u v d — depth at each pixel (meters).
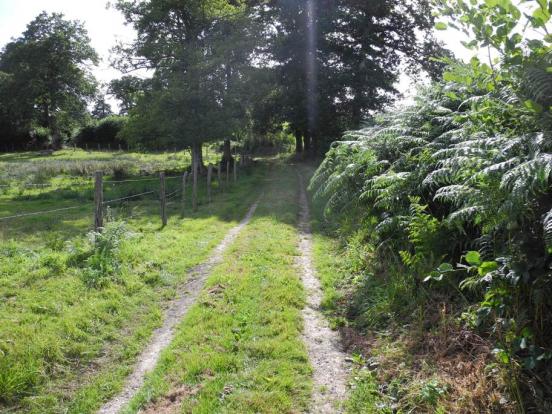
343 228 9.40
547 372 3.32
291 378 4.23
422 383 3.81
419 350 4.40
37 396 4.11
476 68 3.39
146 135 26.59
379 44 30.61
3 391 4.03
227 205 15.37
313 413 3.78
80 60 56.59
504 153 3.83
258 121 33.50
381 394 3.93
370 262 6.95
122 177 25.77
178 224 12.02
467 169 4.25
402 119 7.64
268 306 5.93
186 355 4.70
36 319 5.41
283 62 31.91
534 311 3.68
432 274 4.09
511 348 3.56
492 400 3.33
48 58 53.69
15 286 6.50
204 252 9.04
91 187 21.25
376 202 7.02
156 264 7.95
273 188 20.22
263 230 10.88
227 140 31.27
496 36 3.04
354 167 7.46
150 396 4.08
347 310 5.86
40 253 8.45
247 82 25.92
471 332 4.17
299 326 5.41
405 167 6.65
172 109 24.94
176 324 5.74
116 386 4.35
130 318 5.89
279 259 8.22
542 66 3.33
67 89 57.84
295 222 12.02
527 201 3.44
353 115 30.02
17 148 63.38
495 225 3.85
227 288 6.64
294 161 37.06
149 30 26.41
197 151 28.02
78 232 11.18
